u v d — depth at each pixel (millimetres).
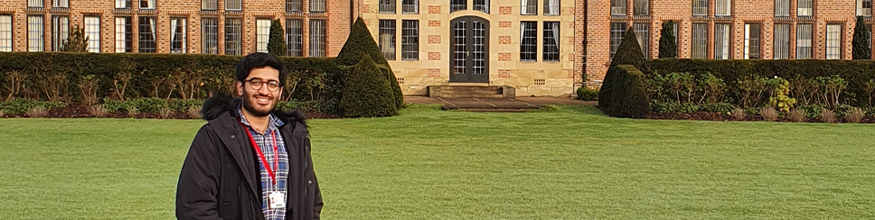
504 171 12727
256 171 4977
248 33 31484
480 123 20438
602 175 12398
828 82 23656
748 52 32188
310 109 23281
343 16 31750
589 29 31969
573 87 31891
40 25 30969
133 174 12094
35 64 23406
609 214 9656
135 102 22828
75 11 31047
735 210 9898
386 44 31406
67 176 11922
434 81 31500
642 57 24500
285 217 5051
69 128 18594
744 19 32000
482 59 31703
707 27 32062
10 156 13930
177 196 4969
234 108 5066
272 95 5055
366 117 22109
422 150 15180
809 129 19625
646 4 32156
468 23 31594
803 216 9586
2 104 22297
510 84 31734
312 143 16141
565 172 12680
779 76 24156
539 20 31672
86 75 23500
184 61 24078
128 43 31328
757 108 23500
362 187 11219
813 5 32062
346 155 14414
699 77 24266
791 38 32094
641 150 15367
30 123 19750
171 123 19969
